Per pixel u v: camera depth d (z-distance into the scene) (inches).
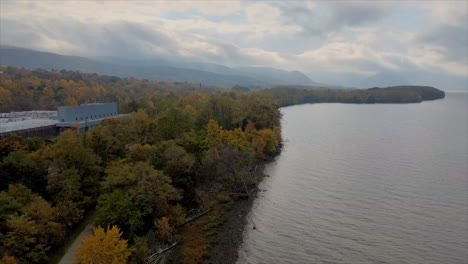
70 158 2699.3
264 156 4722.0
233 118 5324.8
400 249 2407.7
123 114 6082.7
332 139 6171.3
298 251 2410.2
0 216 2000.5
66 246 2123.5
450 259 2283.5
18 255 1828.2
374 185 3673.7
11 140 3058.6
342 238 2573.8
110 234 1798.7
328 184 3732.8
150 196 2487.7
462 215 2915.8
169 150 3102.9
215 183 3479.3
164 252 2332.7
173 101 6929.1
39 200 2202.3
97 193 2667.3
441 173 4065.0
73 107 4840.1
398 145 5615.2
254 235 2642.7
